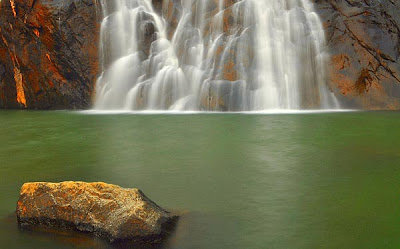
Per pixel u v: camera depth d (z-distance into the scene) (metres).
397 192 6.40
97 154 10.19
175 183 7.11
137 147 11.17
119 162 9.09
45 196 5.05
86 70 28.80
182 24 27.77
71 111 27.03
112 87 28.28
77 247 4.40
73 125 17.38
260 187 6.80
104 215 4.71
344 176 7.50
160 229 4.63
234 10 26.34
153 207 4.93
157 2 29.19
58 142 12.38
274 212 5.49
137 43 28.45
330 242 4.52
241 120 18.39
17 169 8.54
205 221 5.15
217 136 13.08
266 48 25.62
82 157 9.81
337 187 6.73
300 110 24.66
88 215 4.78
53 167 8.69
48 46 29.00
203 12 27.25
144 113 23.69
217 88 24.95
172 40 28.03
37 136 13.88
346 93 25.72
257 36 25.84
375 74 25.94
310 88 25.66
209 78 25.39
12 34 29.94
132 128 15.77
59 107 30.06
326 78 25.84
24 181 7.52
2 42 30.69
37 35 29.17
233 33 26.27
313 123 16.88
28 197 5.12
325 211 5.52
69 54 28.72
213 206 5.75
